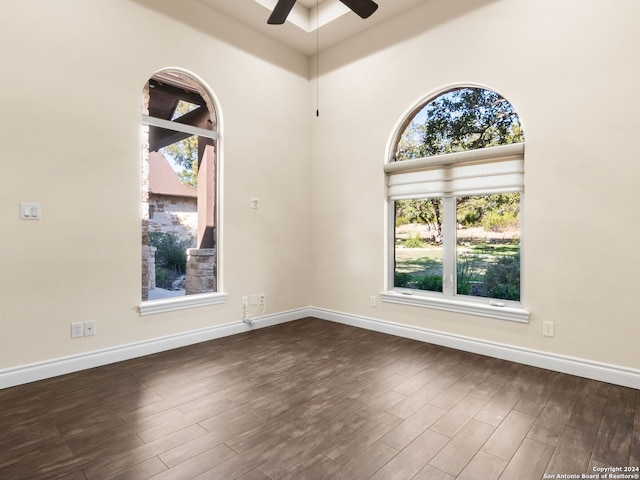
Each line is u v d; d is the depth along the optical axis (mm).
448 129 3605
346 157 4309
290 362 3082
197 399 2389
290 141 4457
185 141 3615
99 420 2109
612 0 2609
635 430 2008
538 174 2936
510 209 3254
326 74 4500
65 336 2793
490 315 3207
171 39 3357
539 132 2930
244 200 3990
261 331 4031
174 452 1802
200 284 3740
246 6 3652
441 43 3486
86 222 2883
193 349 3408
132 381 2668
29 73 2611
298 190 4562
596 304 2699
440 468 1688
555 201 2861
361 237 4180
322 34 4164
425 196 3703
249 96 4012
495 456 1780
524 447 1855
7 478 1602
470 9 3295
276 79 4289
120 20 3041
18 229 2584
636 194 2537
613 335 2635
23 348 2611
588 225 2725
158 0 3268
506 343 3137
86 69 2865
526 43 2988
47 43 2686
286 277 4445
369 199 4102
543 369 2912
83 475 1624
